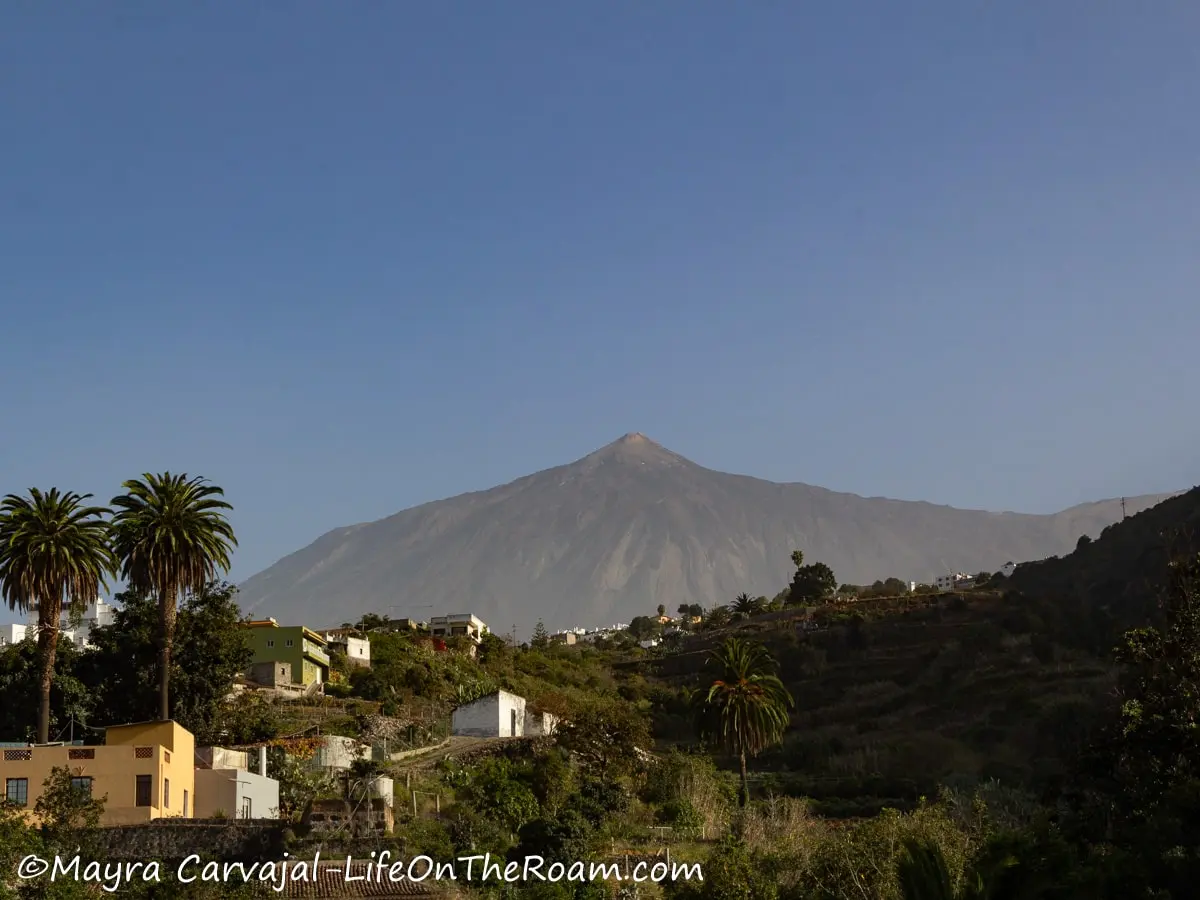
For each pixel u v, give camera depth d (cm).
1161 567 17462
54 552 8850
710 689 11625
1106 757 6359
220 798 7719
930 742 13950
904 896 4375
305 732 10294
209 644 10306
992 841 4562
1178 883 4894
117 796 7075
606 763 10181
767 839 8206
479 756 10081
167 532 9450
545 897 6169
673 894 6619
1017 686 15138
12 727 9638
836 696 16925
